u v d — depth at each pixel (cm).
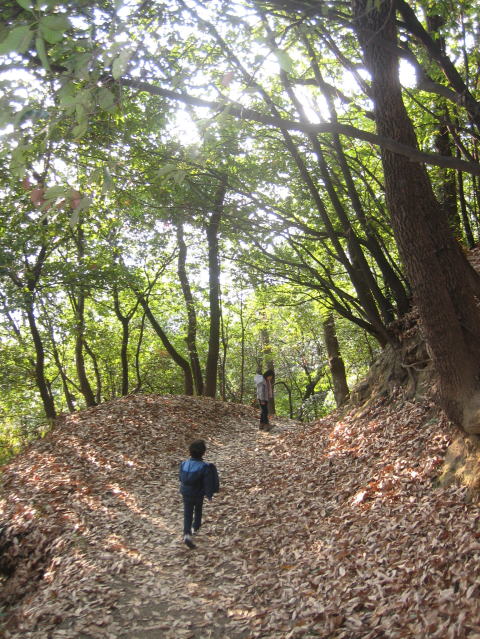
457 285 566
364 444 861
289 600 506
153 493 940
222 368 2694
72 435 1305
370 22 491
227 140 912
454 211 1302
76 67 285
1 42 240
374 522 593
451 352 568
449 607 401
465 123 1005
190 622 507
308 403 2875
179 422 1435
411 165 521
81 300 1984
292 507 750
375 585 473
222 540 698
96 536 748
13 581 705
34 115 290
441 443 670
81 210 287
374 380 1057
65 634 510
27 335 1958
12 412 2242
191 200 1043
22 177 307
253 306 2584
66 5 322
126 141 880
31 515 836
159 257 2041
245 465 1070
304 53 815
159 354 2706
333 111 934
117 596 572
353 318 1119
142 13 475
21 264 1488
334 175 1101
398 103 507
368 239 1081
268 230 1051
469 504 529
